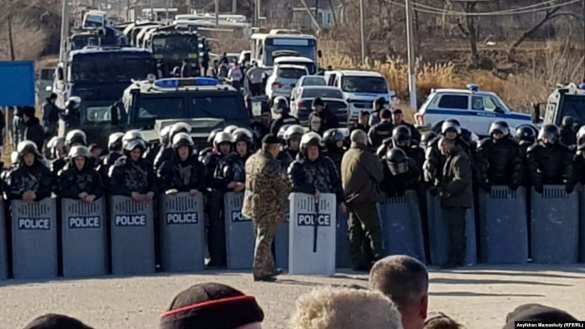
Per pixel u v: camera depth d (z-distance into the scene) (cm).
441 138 2092
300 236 1928
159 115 2961
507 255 2167
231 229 2062
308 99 4916
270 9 12988
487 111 4525
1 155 3572
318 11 11956
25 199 1995
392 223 2116
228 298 425
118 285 1795
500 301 1645
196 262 2059
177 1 14312
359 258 2009
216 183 2072
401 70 7512
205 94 2995
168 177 2055
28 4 10175
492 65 9125
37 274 2005
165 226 2052
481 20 9919
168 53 6081
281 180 1789
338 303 424
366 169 1978
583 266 2120
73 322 434
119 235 2031
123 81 4197
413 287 601
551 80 7319
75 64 4184
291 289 1722
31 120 3422
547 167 2169
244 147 2081
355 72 5472
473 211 2139
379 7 9544
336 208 1973
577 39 9112
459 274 1986
